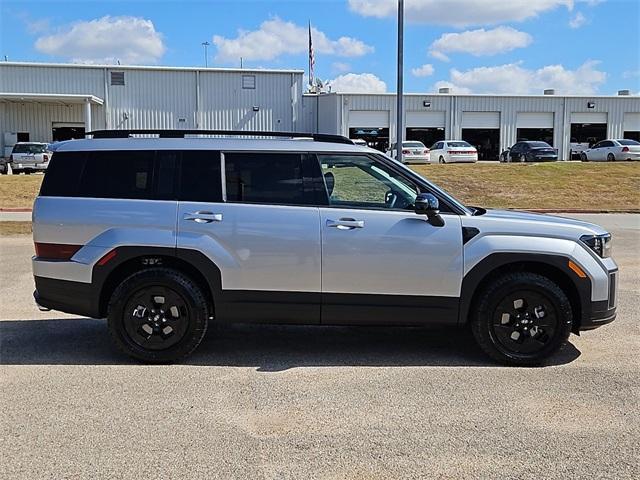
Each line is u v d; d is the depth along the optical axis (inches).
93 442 158.6
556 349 219.0
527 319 219.6
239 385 200.2
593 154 1542.8
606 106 2034.9
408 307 219.9
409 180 224.1
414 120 1945.1
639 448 156.9
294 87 1820.9
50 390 194.7
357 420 173.2
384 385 200.7
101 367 217.6
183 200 221.0
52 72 1672.0
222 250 218.1
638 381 205.2
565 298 217.5
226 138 230.2
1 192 880.3
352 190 223.5
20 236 556.1
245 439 161.0
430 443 159.0
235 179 222.5
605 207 847.7
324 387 198.7
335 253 216.8
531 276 218.4
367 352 237.3
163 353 219.9
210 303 224.7
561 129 2022.6
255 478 141.3
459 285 218.8
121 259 219.0
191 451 154.2
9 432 164.1
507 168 1179.9
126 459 149.7
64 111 1700.3
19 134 1683.1
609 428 168.7
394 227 217.6
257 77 1787.6
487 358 229.6
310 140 229.5
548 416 176.4
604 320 221.9
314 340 253.6
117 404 183.5
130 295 219.0
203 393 193.0
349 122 1867.6
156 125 1736.0
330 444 158.2
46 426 167.8
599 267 220.1
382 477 142.1
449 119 1961.1
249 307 220.7
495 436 163.3
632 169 1154.0
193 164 223.5
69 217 221.5
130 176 223.9
